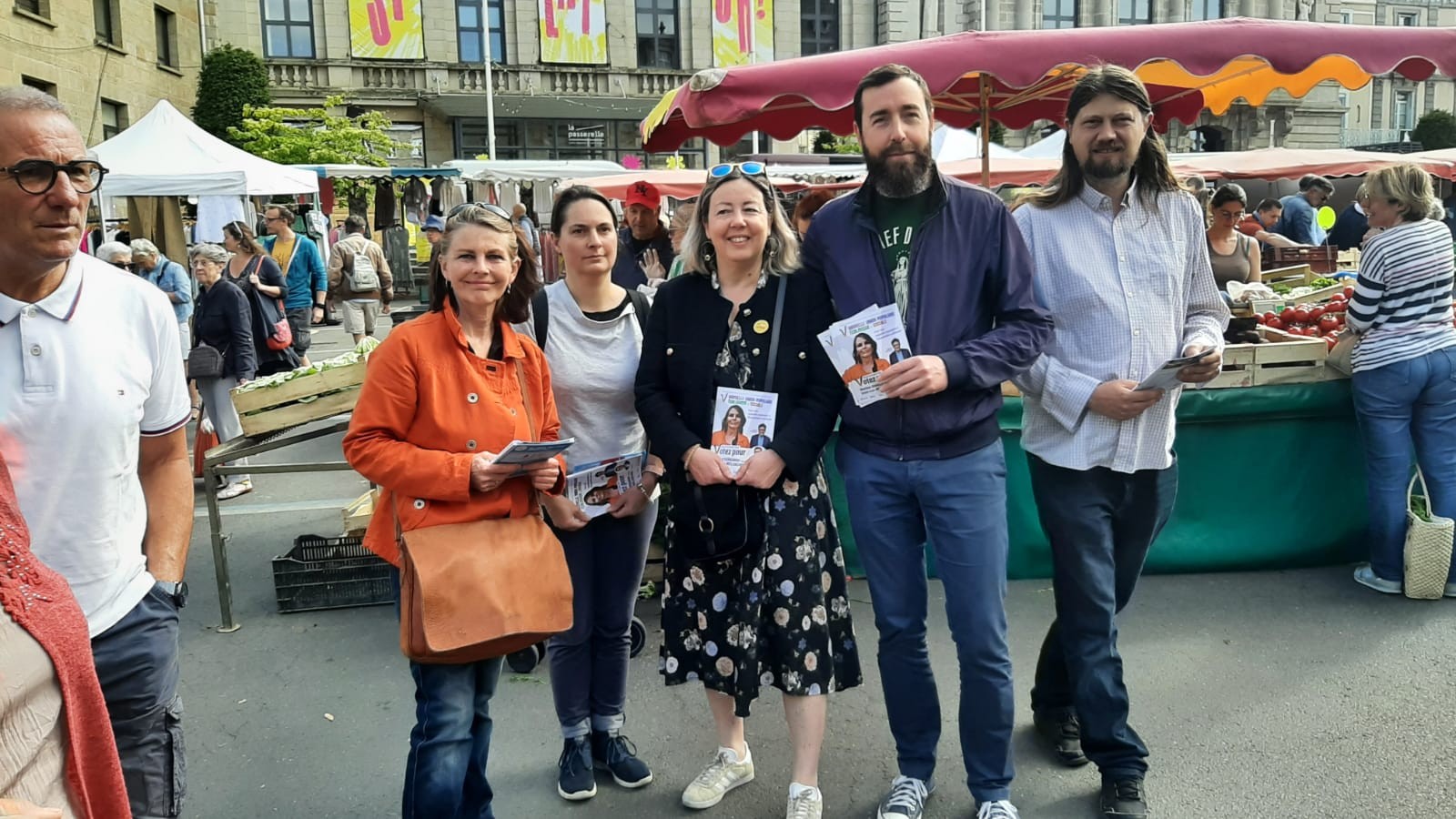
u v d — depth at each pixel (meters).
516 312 2.44
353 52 27.55
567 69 28.77
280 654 3.93
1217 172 11.30
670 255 6.62
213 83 23.83
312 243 9.93
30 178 1.66
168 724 2.07
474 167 17.64
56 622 1.51
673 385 2.65
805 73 3.99
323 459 7.14
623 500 2.74
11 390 1.74
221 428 6.53
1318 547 4.47
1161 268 2.61
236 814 2.84
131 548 1.96
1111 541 2.66
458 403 2.25
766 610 2.56
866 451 2.55
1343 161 11.34
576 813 2.80
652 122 4.53
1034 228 2.69
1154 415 2.63
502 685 3.64
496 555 2.21
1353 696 3.32
